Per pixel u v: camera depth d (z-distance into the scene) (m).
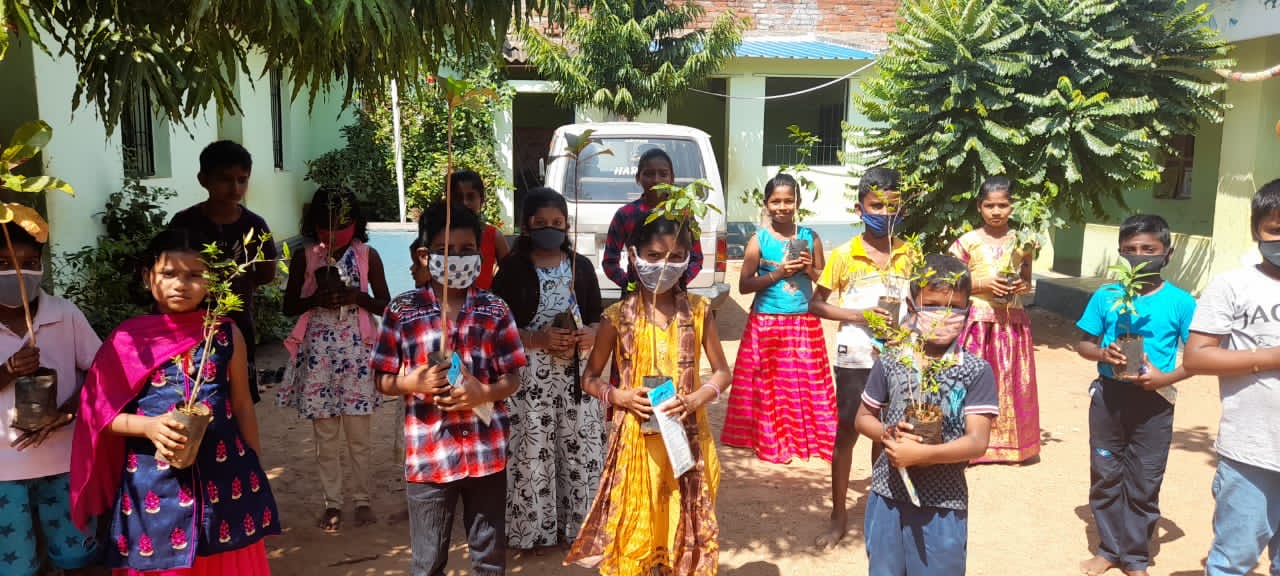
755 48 14.78
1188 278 10.45
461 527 4.59
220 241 4.08
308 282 4.44
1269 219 3.09
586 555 3.35
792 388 5.54
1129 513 3.98
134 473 2.84
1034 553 4.33
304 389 4.41
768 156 16.16
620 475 3.27
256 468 3.08
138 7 3.28
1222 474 3.26
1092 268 11.75
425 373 3.04
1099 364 4.04
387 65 3.78
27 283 3.10
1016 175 8.27
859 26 16.47
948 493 2.89
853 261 4.62
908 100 8.55
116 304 6.67
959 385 2.86
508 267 4.12
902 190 4.65
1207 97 8.34
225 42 3.54
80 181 6.71
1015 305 5.53
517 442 4.11
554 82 13.77
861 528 4.57
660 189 3.18
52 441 3.20
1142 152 8.04
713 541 3.28
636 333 3.30
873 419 3.03
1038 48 8.30
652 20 13.51
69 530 3.35
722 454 5.75
